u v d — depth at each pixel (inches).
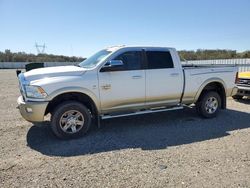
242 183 129.4
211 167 147.9
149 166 150.2
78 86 200.1
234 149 177.0
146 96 230.4
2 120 262.2
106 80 211.3
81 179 135.0
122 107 223.0
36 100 191.5
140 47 229.8
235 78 280.7
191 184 128.5
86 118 207.3
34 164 154.8
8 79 862.5
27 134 215.8
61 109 197.6
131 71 221.6
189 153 170.1
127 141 196.2
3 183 131.4
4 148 182.9
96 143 192.2
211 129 227.6
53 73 201.0
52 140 200.4
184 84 247.6
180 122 252.5
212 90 275.9
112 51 221.6
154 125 241.8
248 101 376.5
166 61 240.2
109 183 130.3
